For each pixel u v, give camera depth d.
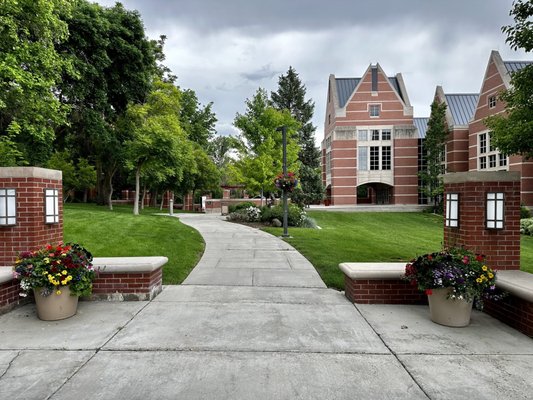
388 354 3.50
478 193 4.84
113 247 9.15
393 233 17.91
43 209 5.14
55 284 4.21
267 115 20.53
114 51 19.28
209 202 36.09
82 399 2.69
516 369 3.19
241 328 4.19
